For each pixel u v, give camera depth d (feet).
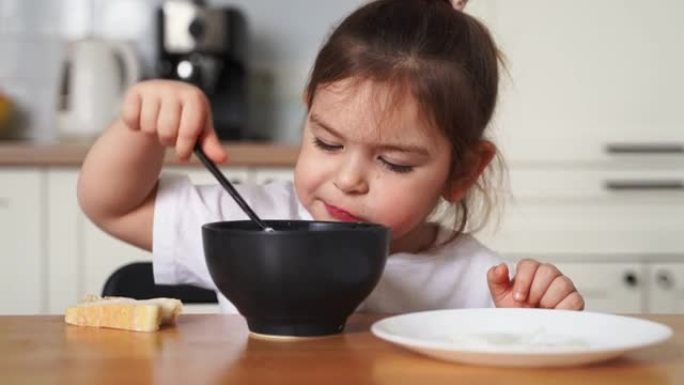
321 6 10.62
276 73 10.63
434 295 4.32
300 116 10.57
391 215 3.65
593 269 9.00
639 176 9.04
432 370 2.39
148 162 3.85
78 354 2.56
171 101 3.21
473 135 4.05
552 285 3.46
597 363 2.48
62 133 9.50
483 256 4.46
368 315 3.32
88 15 10.57
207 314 3.28
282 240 2.69
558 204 9.00
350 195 3.60
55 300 8.57
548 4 8.96
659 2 9.02
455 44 3.94
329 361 2.49
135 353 2.57
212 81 9.62
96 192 3.91
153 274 4.39
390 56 3.69
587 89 9.01
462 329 2.84
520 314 2.93
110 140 3.83
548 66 8.99
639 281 8.96
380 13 3.94
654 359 2.56
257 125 10.58
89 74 9.46
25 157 8.45
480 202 5.75
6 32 10.52
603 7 8.99
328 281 2.74
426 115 3.66
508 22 8.97
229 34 9.56
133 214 4.09
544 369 2.42
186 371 2.36
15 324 3.03
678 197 9.04
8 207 8.52
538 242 8.95
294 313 2.78
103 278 8.57
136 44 10.56
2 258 8.54
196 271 4.13
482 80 4.10
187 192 4.20
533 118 9.00
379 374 2.34
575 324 2.86
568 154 8.99
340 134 3.58
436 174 3.77
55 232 8.55
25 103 10.54
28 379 2.27
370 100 3.58
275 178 8.50
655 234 9.00
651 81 9.04
